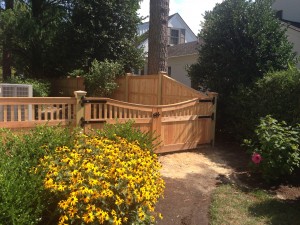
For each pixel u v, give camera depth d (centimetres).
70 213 239
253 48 749
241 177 537
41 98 525
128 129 501
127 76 1096
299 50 1196
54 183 261
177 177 523
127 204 273
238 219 379
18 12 1355
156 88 929
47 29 1500
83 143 369
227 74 788
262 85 686
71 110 559
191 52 1695
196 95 757
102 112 598
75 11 1401
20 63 1659
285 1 1499
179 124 665
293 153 488
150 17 1009
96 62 1207
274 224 368
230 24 778
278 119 636
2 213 221
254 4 765
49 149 351
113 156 321
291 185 504
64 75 1509
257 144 631
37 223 249
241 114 734
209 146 724
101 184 265
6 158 299
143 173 314
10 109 522
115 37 1395
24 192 245
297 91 623
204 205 418
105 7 1359
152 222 322
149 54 1012
